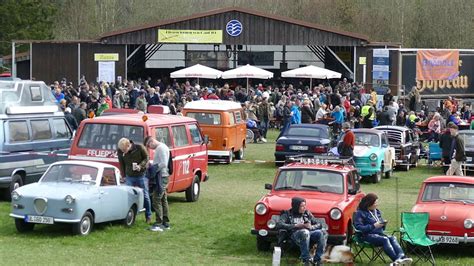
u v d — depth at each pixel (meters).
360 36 63.84
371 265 17.30
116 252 17.61
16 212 18.78
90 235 19.05
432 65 56.28
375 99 48.62
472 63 59.50
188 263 16.77
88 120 22.67
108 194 19.66
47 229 19.59
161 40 64.94
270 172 32.75
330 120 43.97
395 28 96.19
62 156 25.20
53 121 25.67
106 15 91.81
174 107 43.62
